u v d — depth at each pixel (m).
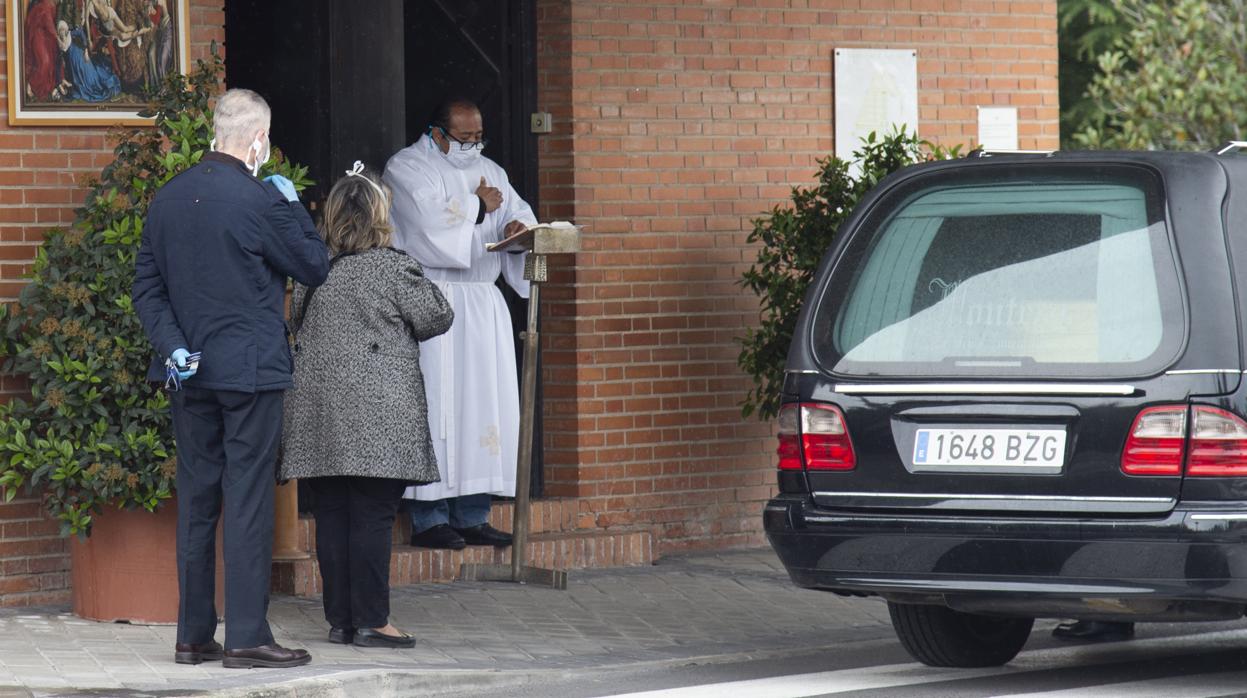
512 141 22.64
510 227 20.61
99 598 17.52
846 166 22.44
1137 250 14.50
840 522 14.88
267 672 15.27
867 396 14.93
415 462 16.27
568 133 22.55
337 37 21.09
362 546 16.56
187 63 19.22
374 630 16.69
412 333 16.53
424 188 20.62
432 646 17.02
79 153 18.83
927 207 15.43
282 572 19.39
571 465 22.59
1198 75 44.41
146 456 16.98
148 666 15.54
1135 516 13.97
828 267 15.61
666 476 23.19
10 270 18.50
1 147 18.47
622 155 22.86
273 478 15.80
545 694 15.48
